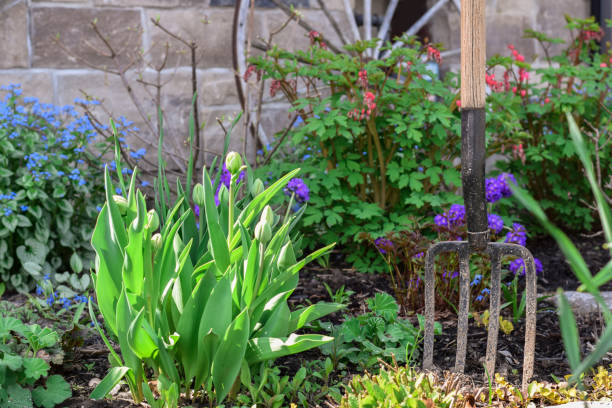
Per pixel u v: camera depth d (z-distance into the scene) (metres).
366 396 1.80
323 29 4.54
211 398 1.85
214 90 4.20
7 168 3.08
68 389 1.91
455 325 2.57
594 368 2.20
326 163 3.39
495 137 3.67
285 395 1.97
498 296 2.08
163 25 4.05
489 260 2.70
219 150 4.21
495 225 2.90
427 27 4.95
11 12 3.66
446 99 3.34
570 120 1.11
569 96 3.71
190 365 1.83
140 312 1.62
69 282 2.99
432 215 3.71
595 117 4.04
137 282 1.71
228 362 1.74
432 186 3.49
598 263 3.56
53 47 3.79
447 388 1.93
